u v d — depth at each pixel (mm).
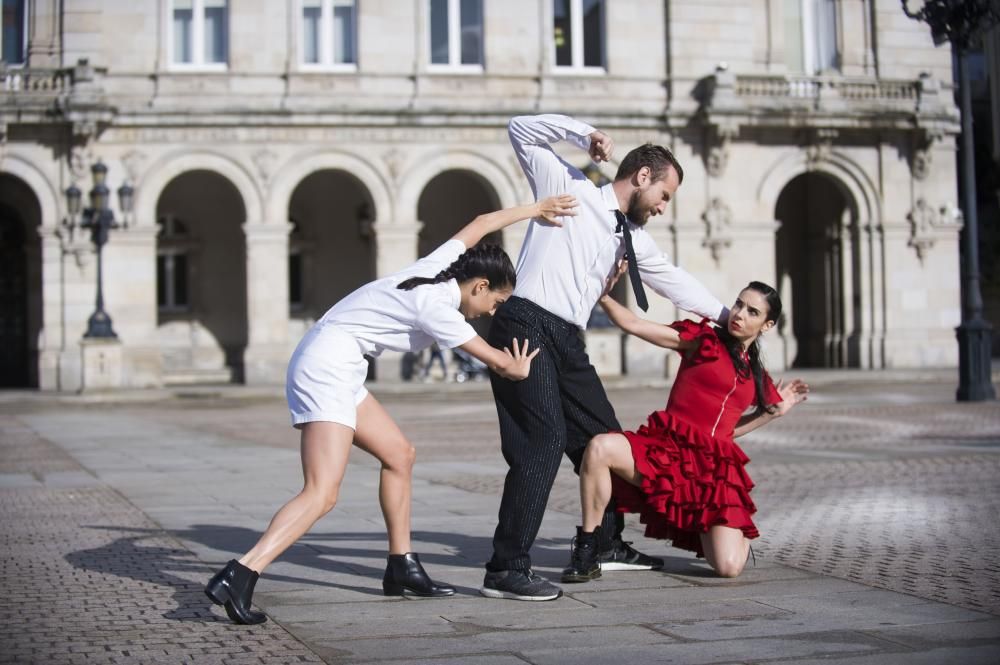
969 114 22969
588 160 34250
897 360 36375
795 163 35812
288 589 6801
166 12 33094
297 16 33500
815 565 7332
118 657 5266
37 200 35062
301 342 6234
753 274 35594
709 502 6871
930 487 11172
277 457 15516
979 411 21234
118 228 32531
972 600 6238
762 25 36031
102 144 32531
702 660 5102
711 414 7047
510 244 34156
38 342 33125
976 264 23672
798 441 16391
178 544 8484
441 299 6133
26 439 18844
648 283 7164
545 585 6441
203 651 5363
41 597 6609
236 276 36625
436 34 34594
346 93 33594
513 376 6270
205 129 32969
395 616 6070
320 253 37156
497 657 5195
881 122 35750
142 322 32688
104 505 10773
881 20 36781
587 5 35250
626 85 35031
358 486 12023
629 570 7266
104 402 28812
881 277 36500
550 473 6496
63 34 32688
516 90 34438
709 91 34844
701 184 35281
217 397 29812
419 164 33875
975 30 16672
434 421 22016
